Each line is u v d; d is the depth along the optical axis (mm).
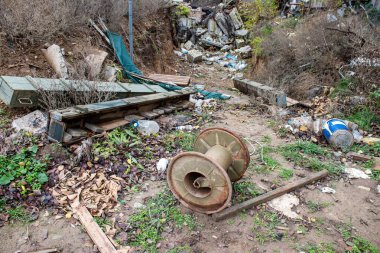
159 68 11742
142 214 3492
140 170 4336
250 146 5371
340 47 8805
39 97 5246
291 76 9180
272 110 7203
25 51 6785
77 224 3344
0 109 5375
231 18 16641
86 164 4285
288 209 3727
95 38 8648
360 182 4379
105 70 7723
